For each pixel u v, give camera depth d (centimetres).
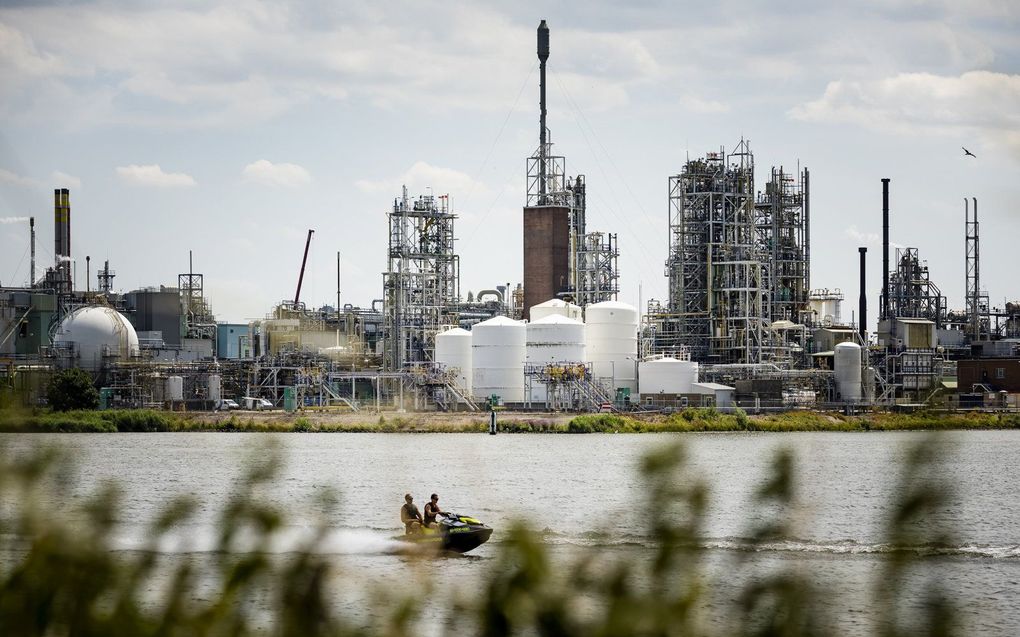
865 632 7806
